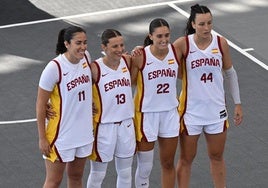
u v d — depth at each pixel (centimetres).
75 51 1623
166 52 1714
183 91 1764
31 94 2503
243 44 2856
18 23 3022
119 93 1700
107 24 3005
